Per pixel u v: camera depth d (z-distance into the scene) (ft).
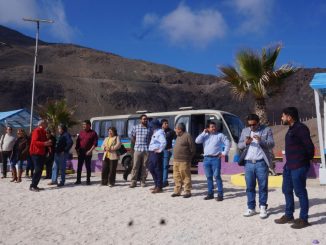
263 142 28.30
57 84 547.08
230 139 63.57
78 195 39.29
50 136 51.96
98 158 70.79
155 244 23.53
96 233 26.30
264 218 28.07
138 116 73.41
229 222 27.66
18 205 35.17
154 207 33.19
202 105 595.47
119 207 33.53
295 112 25.45
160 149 39.47
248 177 28.84
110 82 602.85
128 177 56.29
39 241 24.63
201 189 42.14
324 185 44.37
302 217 25.20
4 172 55.36
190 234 25.17
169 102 601.62
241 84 52.60
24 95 499.92
